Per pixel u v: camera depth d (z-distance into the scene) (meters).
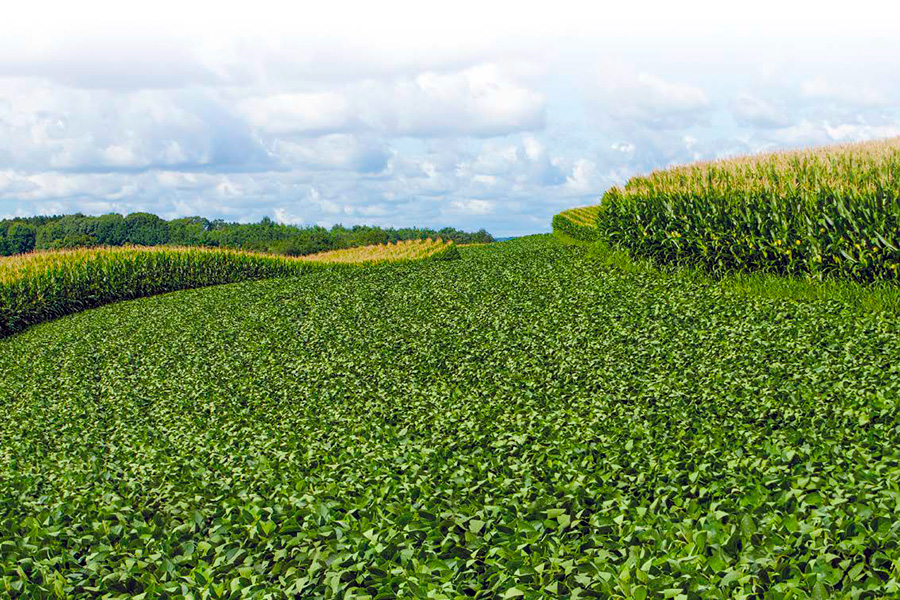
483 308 16.38
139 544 5.33
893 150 19.83
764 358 9.62
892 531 4.04
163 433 9.19
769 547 4.02
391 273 25.30
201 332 17.31
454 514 5.18
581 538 4.61
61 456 8.49
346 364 12.14
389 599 4.11
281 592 4.34
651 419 7.36
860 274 14.45
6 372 15.33
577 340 12.02
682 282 17.67
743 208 17.59
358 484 6.15
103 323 21.02
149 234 87.44
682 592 3.72
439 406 8.80
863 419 6.46
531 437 7.06
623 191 24.12
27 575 4.88
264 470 6.88
